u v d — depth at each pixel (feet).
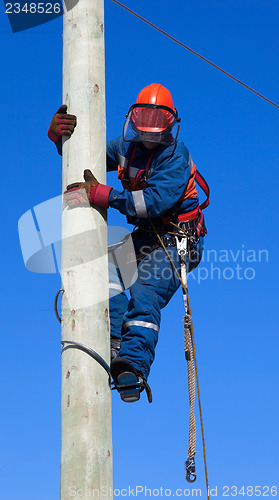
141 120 16.99
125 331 16.47
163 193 16.48
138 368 16.05
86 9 16.76
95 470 13.97
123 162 17.39
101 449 14.19
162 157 16.94
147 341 16.26
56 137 16.38
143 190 16.46
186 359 16.67
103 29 16.94
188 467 16.01
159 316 16.69
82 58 16.43
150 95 17.38
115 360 15.44
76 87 16.26
